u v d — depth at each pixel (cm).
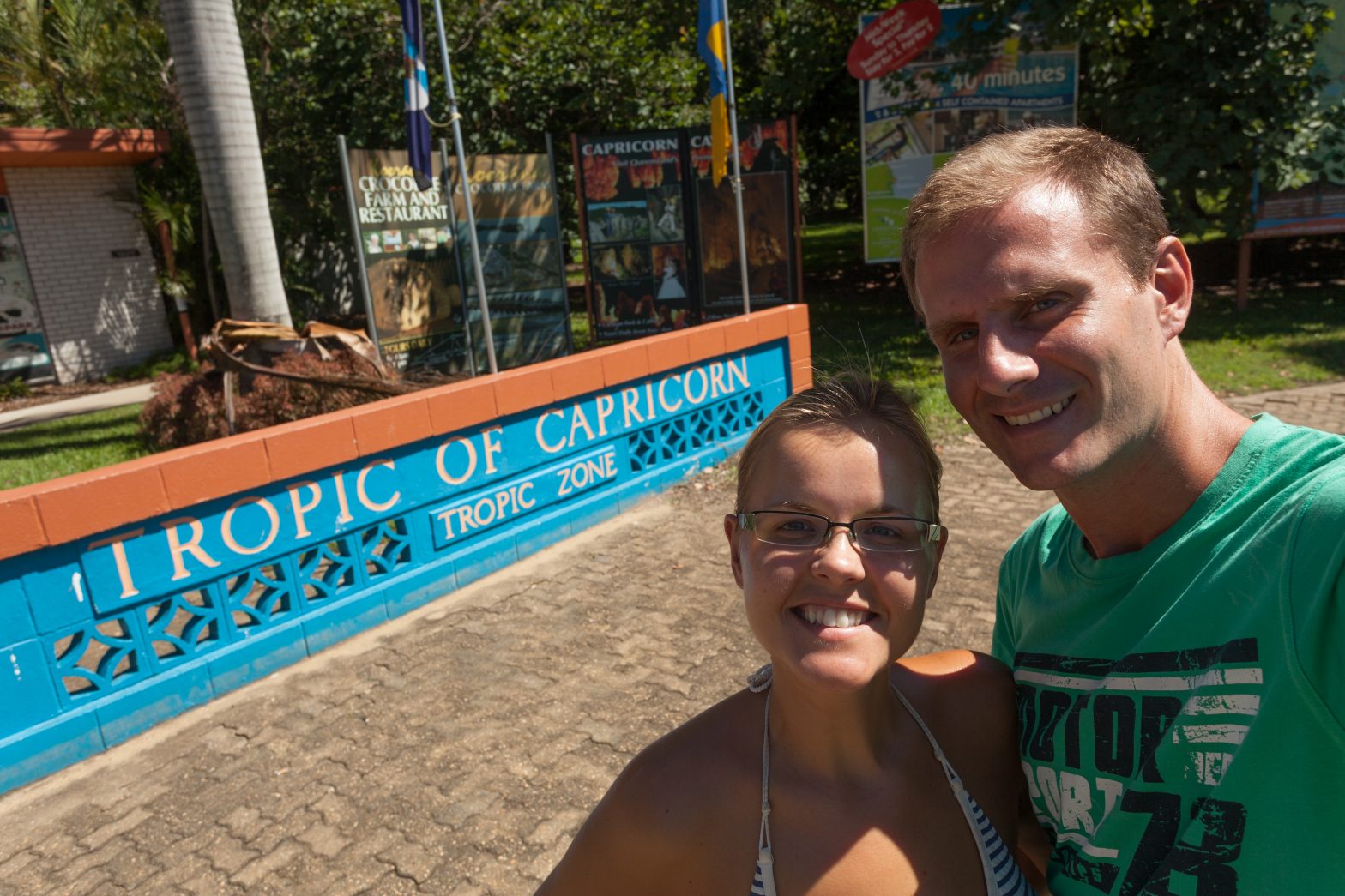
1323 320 1092
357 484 490
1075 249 111
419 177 682
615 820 127
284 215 1666
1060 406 115
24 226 1336
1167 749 110
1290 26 1033
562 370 592
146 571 412
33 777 382
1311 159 1105
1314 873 98
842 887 120
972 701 142
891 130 1196
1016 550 156
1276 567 102
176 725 417
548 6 1667
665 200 1243
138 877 321
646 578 539
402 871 315
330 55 1530
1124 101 1105
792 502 119
